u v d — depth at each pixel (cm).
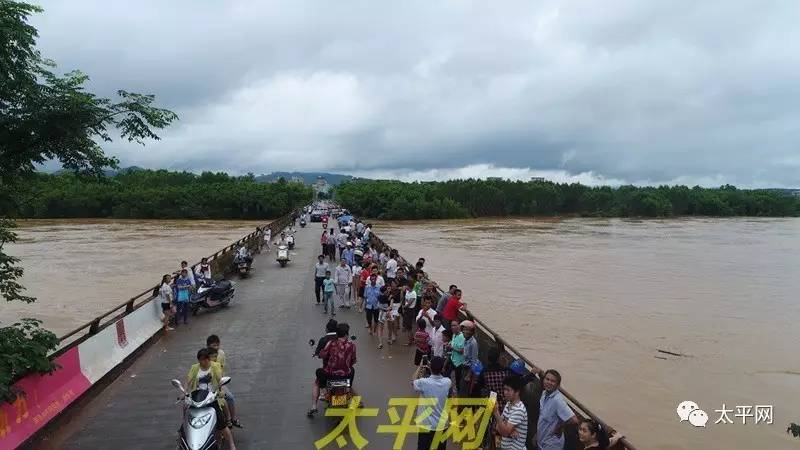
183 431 734
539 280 3412
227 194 11025
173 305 1550
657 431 1252
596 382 1579
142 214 10762
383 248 2686
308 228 6225
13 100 773
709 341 2028
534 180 14962
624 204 13750
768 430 1263
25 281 3094
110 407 984
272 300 1964
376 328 1473
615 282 3381
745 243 6344
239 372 1174
